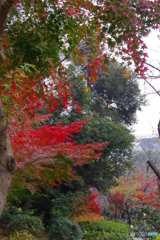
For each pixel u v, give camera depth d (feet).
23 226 29.58
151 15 12.41
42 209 38.47
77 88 36.19
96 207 35.68
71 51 14.06
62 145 17.79
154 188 54.44
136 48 13.42
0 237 26.94
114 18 12.48
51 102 14.58
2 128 7.18
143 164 69.92
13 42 12.49
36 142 17.40
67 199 35.17
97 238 34.45
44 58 11.37
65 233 31.14
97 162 39.52
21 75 7.92
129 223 55.31
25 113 14.61
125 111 54.44
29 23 12.63
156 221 33.55
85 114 39.58
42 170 18.45
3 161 7.06
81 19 12.78
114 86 49.24
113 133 40.52
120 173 44.55
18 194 25.68
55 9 12.38
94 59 14.48
